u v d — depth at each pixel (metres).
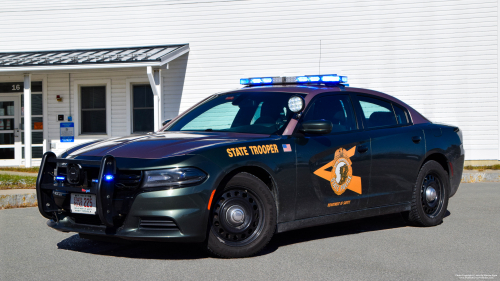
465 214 6.47
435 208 5.79
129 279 3.69
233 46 14.84
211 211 4.10
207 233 4.09
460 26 14.15
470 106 14.22
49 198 4.32
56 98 15.24
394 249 4.63
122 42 15.27
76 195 4.16
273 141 4.48
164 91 15.06
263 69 14.73
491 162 14.02
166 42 15.09
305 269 3.96
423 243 4.88
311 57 14.59
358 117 5.23
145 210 3.88
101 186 3.84
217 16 14.87
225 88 14.90
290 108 4.70
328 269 3.96
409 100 14.36
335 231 5.46
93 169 4.06
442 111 14.28
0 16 15.64
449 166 5.95
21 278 3.73
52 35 15.52
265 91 5.23
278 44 14.68
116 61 12.99
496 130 14.16
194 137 4.53
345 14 14.44
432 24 14.23
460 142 6.16
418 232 5.41
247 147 4.29
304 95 4.98
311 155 4.65
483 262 4.21
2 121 15.45
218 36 14.88
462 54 14.17
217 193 4.11
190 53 14.97
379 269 3.98
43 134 15.30
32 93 15.31
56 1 15.47
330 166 4.79
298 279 3.70
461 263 4.18
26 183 8.91
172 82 15.04
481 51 14.12
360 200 5.05
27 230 5.56
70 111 15.24
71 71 13.52
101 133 15.25
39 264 4.12
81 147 4.68
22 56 14.65
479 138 14.22
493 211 6.69
